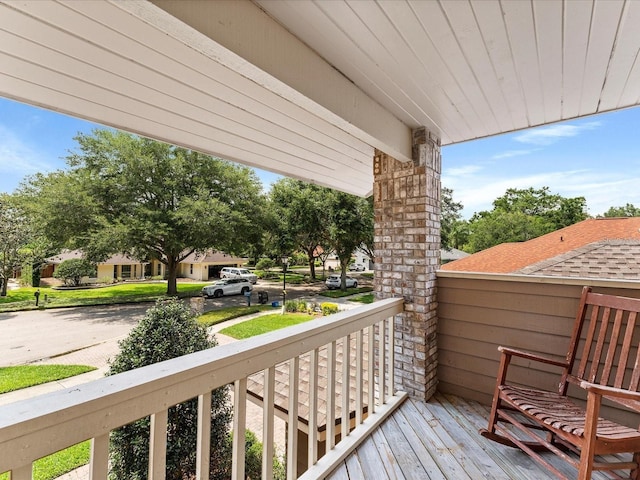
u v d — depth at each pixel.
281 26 1.43
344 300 15.13
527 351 2.35
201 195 14.38
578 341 1.97
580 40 1.59
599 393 1.34
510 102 2.23
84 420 0.74
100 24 1.21
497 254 7.56
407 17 1.39
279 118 2.17
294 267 32.94
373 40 1.55
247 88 1.75
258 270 26.80
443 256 17.55
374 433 2.06
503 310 2.46
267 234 16.48
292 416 1.47
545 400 1.80
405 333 2.63
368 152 2.95
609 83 2.00
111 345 8.41
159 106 1.92
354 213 15.48
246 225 15.16
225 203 15.09
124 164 14.16
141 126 2.17
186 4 1.06
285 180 17.77
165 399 0.91
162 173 14.55
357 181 3.97
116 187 13.80
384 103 2.22
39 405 0.69
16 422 0.63
